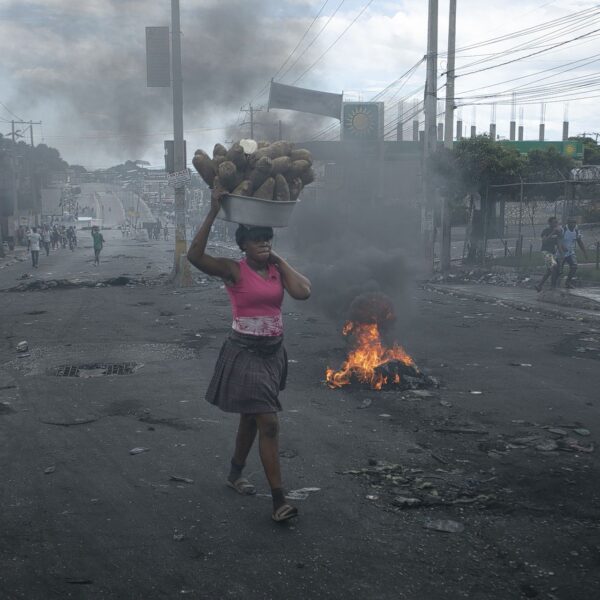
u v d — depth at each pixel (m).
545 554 3.47
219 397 3.97
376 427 5.73
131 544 3.57
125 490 4.33
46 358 8.83
